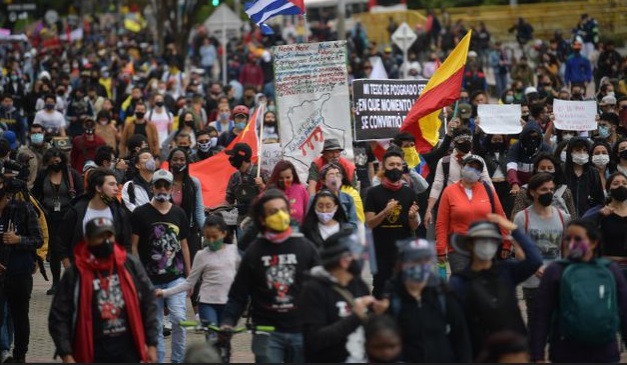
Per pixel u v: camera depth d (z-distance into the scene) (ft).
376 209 101.91
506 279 75.97
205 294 94.53
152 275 97.25
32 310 126.41
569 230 76.48
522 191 107.45
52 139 165.78
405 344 69.92
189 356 62.44
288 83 120.26
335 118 120.26
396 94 134.72
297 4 137.69
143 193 110.63
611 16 390.01
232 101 229.86
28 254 99.96
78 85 262.06
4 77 265.34
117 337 76.33
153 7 402.93
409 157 121.08
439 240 103.71
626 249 96.63
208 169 135.33
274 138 149.18
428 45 364.58
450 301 71.31
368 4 476.95
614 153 125.08
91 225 75.20
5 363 97.55
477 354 73.56
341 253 70.59
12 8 511.81
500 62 315.78
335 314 70.49
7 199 99.19
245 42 381.40
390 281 71.10
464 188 103.71
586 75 267.39
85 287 75.77
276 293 77.41
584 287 74.69
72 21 570.46
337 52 120.16
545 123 159.02
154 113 200.44
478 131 138.92
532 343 76.48
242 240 94.43
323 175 98.73
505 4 451.53
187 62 426.10
